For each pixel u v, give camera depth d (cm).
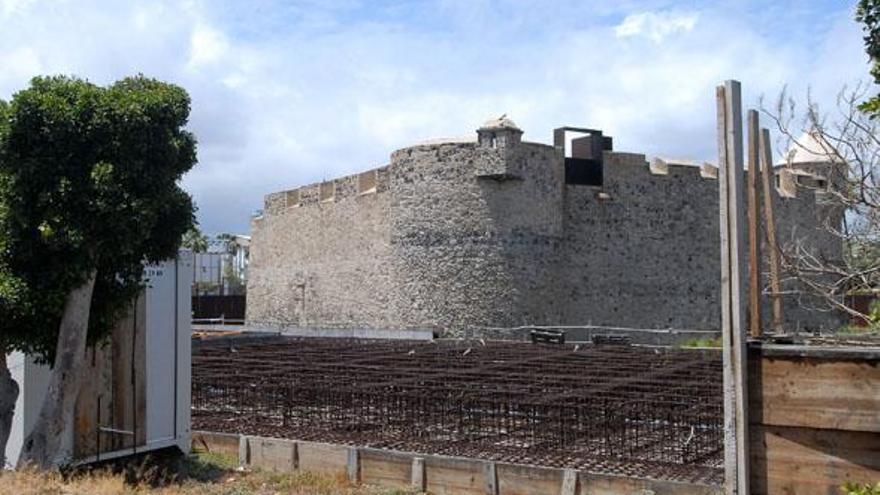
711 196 3338
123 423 1048
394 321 3105
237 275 6575
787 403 475
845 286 885
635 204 3192
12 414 934
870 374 452
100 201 888
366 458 1079
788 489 473
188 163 989
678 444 1074
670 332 2805
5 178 888
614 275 3139
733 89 472
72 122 889
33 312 891
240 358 1878
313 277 3819
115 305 987
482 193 2927
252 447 1184
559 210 3042
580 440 1136
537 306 2955
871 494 411
